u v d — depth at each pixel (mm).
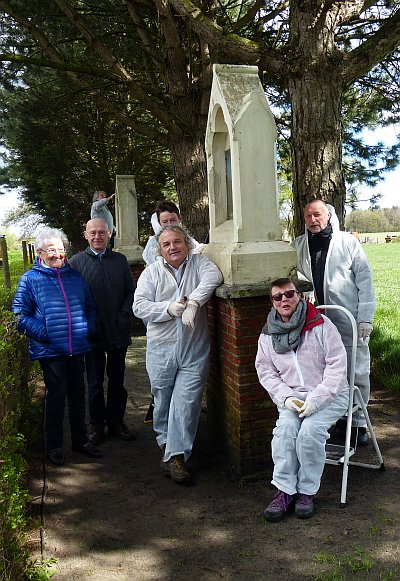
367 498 3494
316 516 3295
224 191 4320
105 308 4691
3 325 3795
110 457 4391
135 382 6492
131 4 8289
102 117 15031
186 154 8438
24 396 4777
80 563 2924
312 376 3482
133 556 2982
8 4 8000
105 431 5012
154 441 4715
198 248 4570
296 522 3246
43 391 6078
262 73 8344
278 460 3344
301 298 3557
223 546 3039
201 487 3779
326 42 5074
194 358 3961
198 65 8430
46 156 15719
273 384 3500
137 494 3721
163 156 16625
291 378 3506
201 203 8508
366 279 4184
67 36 8859
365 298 4168
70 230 17328
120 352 4809
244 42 5383
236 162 3688
